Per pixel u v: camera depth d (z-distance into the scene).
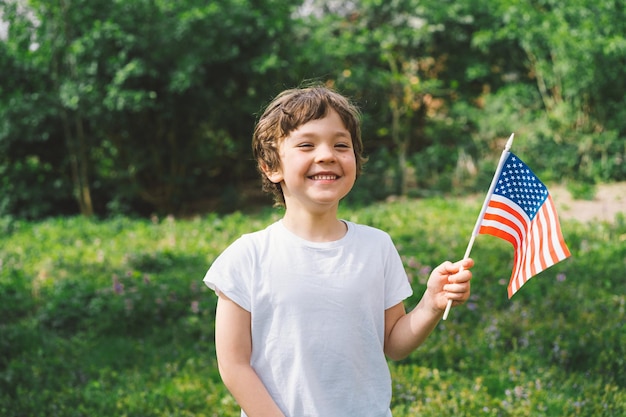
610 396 4.36
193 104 12.55
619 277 7.02
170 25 11.81
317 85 2.63
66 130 12.27
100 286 7.25
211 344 5.80
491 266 7.38
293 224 2.31
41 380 5.06
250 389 2.20
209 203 13.53
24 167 12.67
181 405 4.54
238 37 12.48
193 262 8.50
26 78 11.98
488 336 5.42
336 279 2.22
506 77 14.38
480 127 13.60
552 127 13.08
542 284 6.78
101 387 5.01
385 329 2.42
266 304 2.23
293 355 2.20
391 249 2.38
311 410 2.19
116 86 11.53
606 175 12.45
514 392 4.50
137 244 9.70
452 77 14.56
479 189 12.75
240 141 13.66
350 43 13.76
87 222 11.59
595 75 12.28
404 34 13.91
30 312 6.84
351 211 11.76
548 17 12.76
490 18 13.92
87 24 11.62
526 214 2.50
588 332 5.31
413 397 4.48
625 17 12.26
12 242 10.22
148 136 12.72
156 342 6.00
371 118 14.16
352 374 2.21
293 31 13.48
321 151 2.22
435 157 13.70
